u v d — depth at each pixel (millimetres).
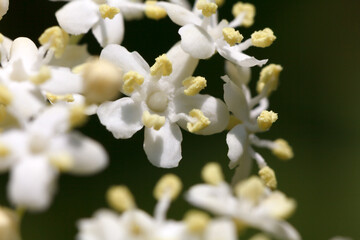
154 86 64
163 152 63
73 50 64
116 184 80
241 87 66
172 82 64
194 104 64
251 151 65
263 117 64
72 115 56
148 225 55
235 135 64
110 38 64
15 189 54
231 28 64
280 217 55
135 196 80
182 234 54
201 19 65
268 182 64
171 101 64
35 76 59
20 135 55
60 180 78
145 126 64
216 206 55
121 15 65
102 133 81
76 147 54
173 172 81
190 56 64
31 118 59
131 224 54
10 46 64
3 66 62
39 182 54
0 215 54
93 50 81
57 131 56
